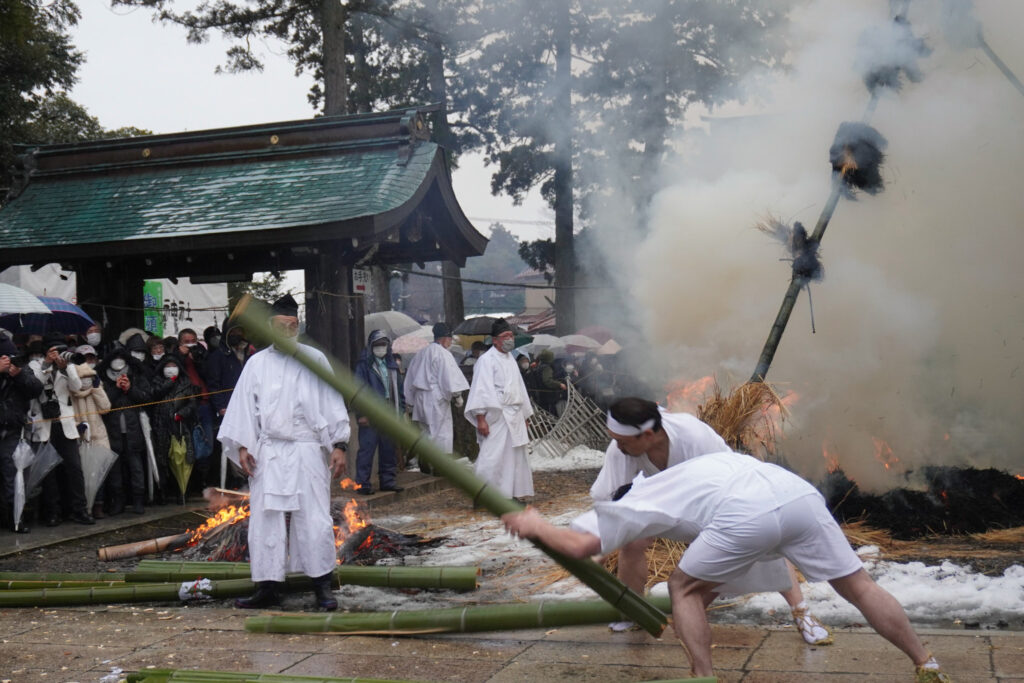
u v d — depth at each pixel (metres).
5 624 5.52
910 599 5.84
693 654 3.82
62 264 11.97
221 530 7.40
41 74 22.70
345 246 11.05
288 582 5.93
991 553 6.91
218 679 4.04
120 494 9.65
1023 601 5.72
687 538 3.97
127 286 12.02
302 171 11.73
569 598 6.06
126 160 12.63
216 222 10.98
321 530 5.85
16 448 8.40
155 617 5.65
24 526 8.67
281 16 20.06
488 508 3.75
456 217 12.20
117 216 11.60
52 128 26.19
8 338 8.50
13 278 19.81
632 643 4.86
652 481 3.92
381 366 11.47
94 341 10.40
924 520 7.64
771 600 5.77
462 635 5.06
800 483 3.89
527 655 4.69
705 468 3.90
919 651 3.82
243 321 3.73
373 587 6.34
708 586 3.90
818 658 4.51
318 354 6.02
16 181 12.80
